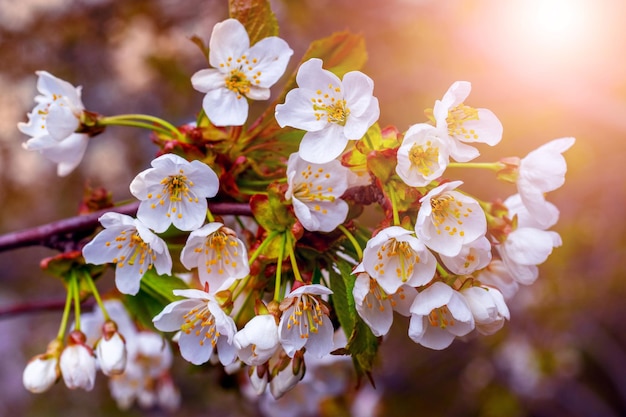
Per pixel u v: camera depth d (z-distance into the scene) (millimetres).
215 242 346
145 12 1004
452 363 1163
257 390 358
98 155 1240
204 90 365
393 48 938
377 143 347
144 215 343
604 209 981
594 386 1246
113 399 1317
